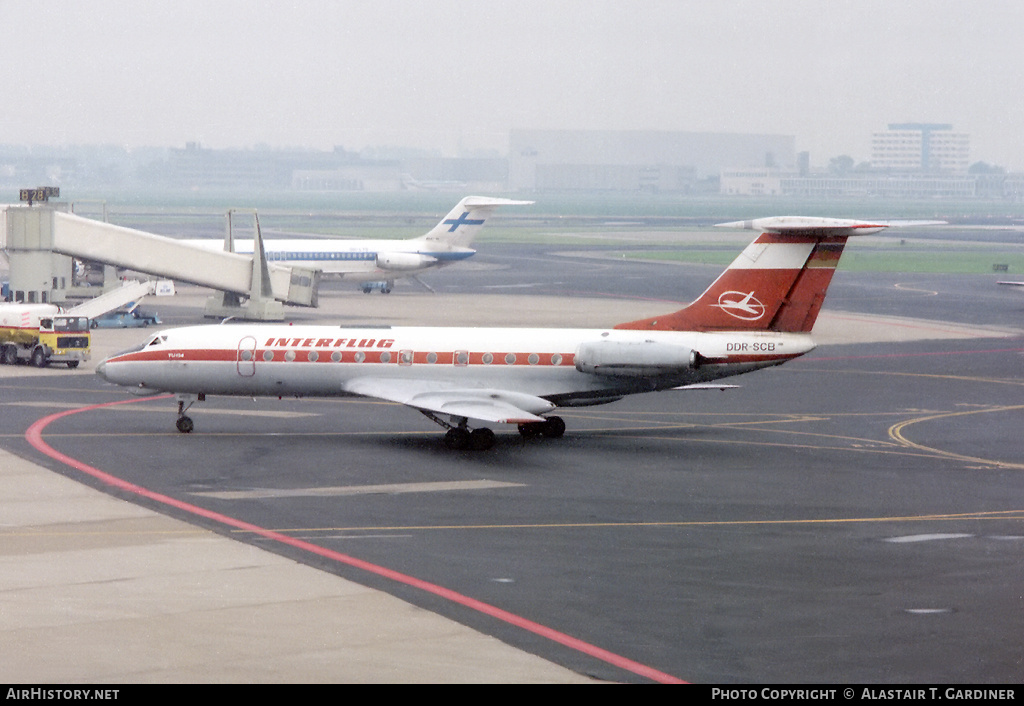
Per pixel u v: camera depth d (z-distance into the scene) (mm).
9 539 79500
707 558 77875
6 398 145875
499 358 121188
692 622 64250
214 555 76250
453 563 75625
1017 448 121875
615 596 68938
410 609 65625
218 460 109188
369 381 121812
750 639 61594
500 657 58219
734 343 119750
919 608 67250
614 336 121438
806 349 119438
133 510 88562
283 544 79438
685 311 121750
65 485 97125
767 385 169375
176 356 123062
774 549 80500
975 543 82812
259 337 123688
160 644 59062
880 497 97688
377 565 74688
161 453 112188
